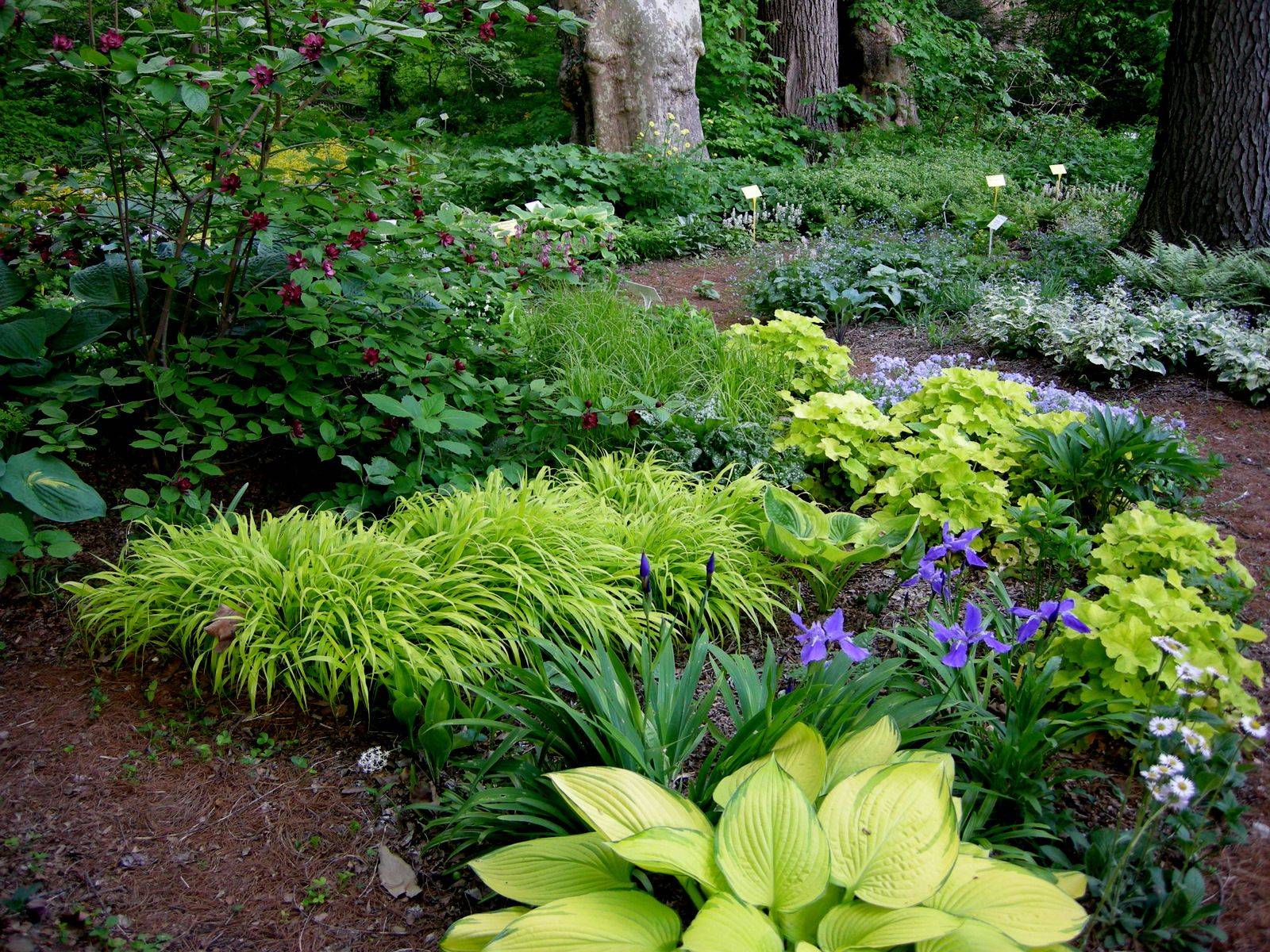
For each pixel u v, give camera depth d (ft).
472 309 16.70
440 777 9.55
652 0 36.63
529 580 10.85
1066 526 12.72
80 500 11.10
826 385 18.39
